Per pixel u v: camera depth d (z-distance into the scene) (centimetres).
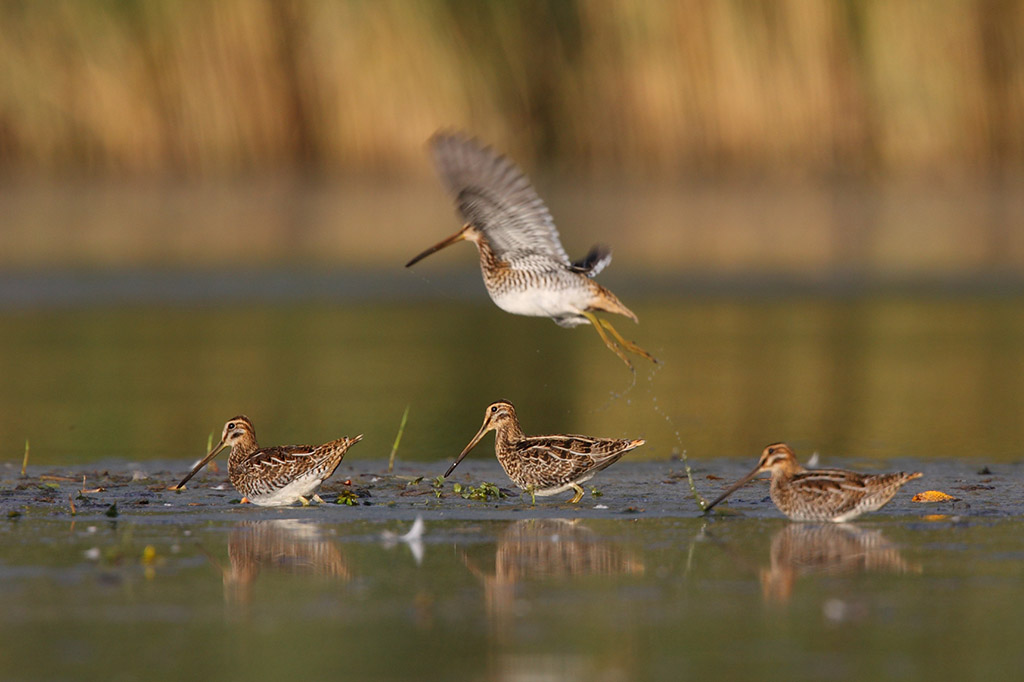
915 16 4094
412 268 2831
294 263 2852
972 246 3125
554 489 1141
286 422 1508
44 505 1114
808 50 3994
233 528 1028
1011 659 720
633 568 902
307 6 3859
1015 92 4212
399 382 1770
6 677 696
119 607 816
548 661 720
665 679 693
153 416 1548
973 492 1159
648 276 2712
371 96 3847
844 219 3575
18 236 3102
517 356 1995
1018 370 1830
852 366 1869
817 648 738
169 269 2756
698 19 3962
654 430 1484
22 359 1917
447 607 815
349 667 712
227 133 3884
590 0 4012
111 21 3812
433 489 1195
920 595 833
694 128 4003
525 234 1101
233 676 699
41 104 3816
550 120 4094
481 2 3956
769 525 1038
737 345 2047
